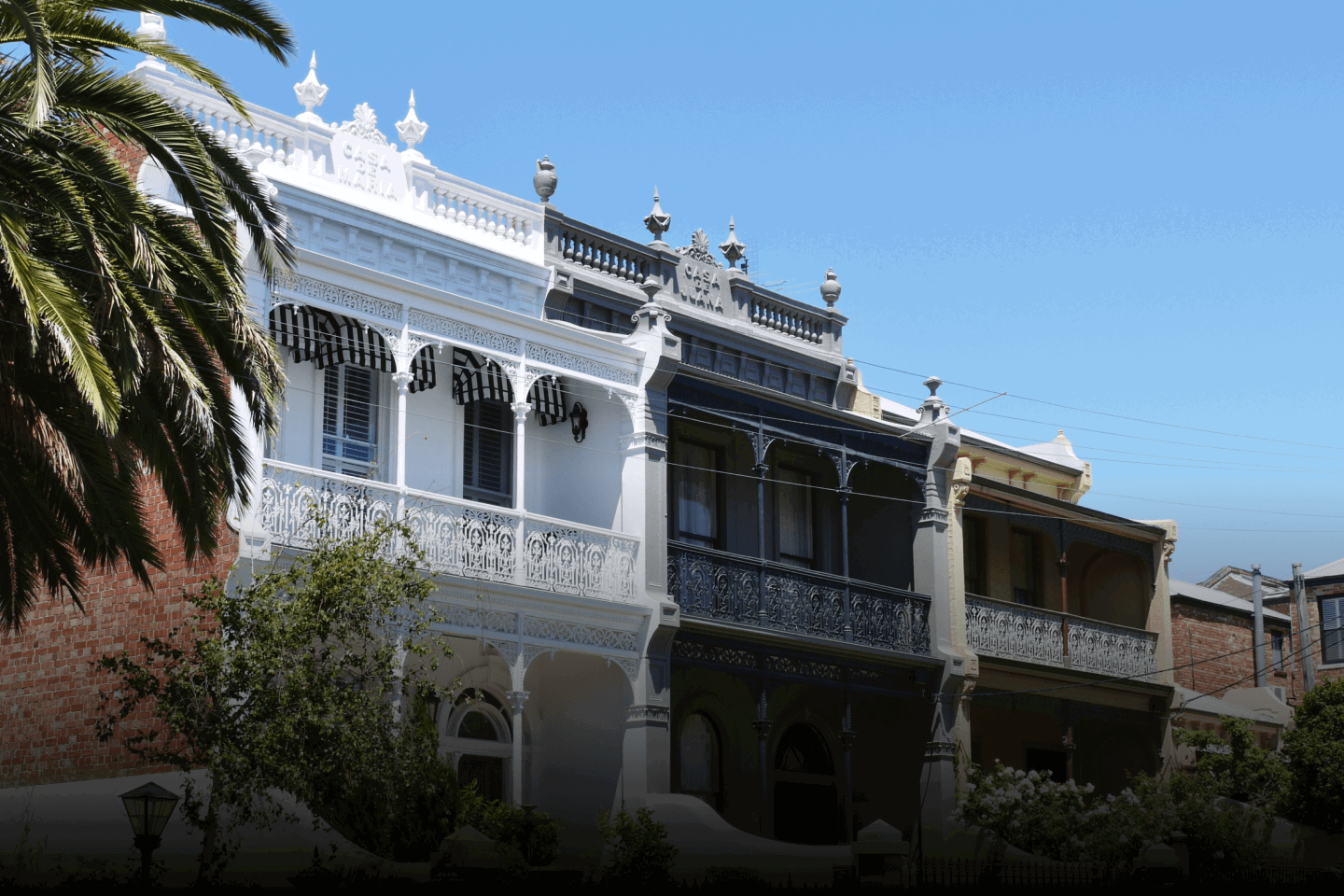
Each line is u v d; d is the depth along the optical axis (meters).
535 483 22.86
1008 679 26.67
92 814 16.88
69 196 13.66
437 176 21.80
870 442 25.36
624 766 21.12
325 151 20.50
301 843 15.88
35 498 16.06
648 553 21.53
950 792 25.00
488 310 20.16
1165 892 22.97
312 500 17.12
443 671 21.11
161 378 14.54
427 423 21.55
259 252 15.60
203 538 15.84
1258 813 27.98
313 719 15.02
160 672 17.73
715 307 25.08
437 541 19.06
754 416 23.58
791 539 26.14
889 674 24.92
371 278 19.00
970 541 29.45
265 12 14.62
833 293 27.06
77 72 14.36
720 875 19.53
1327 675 40.28
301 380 20.12
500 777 21.73
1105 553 31.48
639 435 21.88
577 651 20.58
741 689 24.67
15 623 17.14
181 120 14.67
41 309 12.89
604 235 23.61
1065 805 25.55
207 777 16.20
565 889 17.83
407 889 15.91
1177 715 30.17
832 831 25.75
